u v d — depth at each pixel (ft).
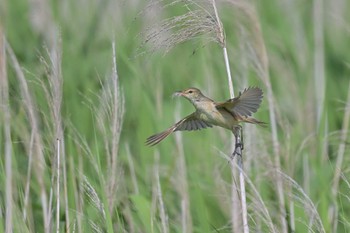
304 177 41.88
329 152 46.09
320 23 54.34
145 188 42.78
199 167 44.73
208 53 50.62
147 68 50.24
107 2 53.57
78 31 53.83
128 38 50.31
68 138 39.68
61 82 35.53
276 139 42.16
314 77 52.90
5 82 40.24
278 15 60.70
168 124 47.91
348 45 61.31
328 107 49.01
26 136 40.93
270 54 52.54
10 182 36.24
